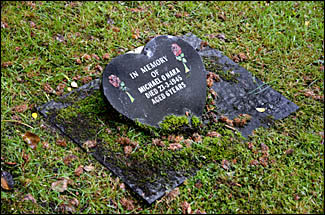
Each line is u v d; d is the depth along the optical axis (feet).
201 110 6.70
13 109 6.76
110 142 6.45
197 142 6.54
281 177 6.29
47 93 7.02
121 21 8.11
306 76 7.55
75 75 7.29
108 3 8.36
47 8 8.14
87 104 6.81
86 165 6.27
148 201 5.96
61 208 5.90
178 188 6.12
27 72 7.21
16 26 7.79
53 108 6.75
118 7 8.30
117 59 6.58
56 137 6.50
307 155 6.53
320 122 6.95
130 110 6.49
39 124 6.61
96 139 6.46
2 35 7.63
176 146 6.44
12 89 6.98
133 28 8.02
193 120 6.63
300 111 7.04
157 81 6.63
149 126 6.50
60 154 6.32
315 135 6.77
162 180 6.15
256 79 7.33
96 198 6.01
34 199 5.94
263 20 8.30
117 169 6.22
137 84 6.56
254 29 8.21
